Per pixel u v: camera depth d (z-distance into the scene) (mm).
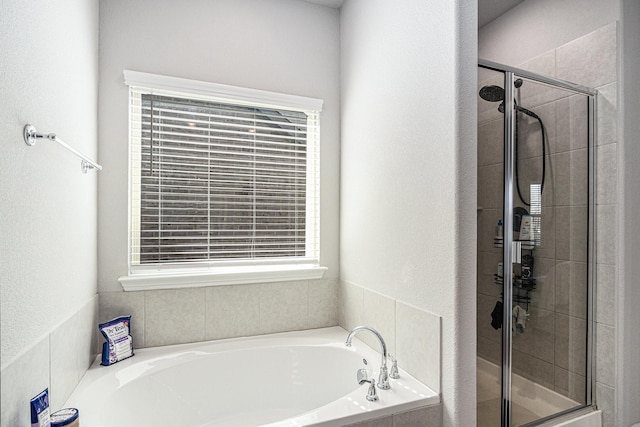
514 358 1745
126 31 1997
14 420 1001
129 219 2021
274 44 2328
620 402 1887
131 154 2049
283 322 2354
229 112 2266
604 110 1940
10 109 994
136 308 2014
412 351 1732
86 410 1404
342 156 2465
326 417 1392
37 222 1163
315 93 2439
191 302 2127
